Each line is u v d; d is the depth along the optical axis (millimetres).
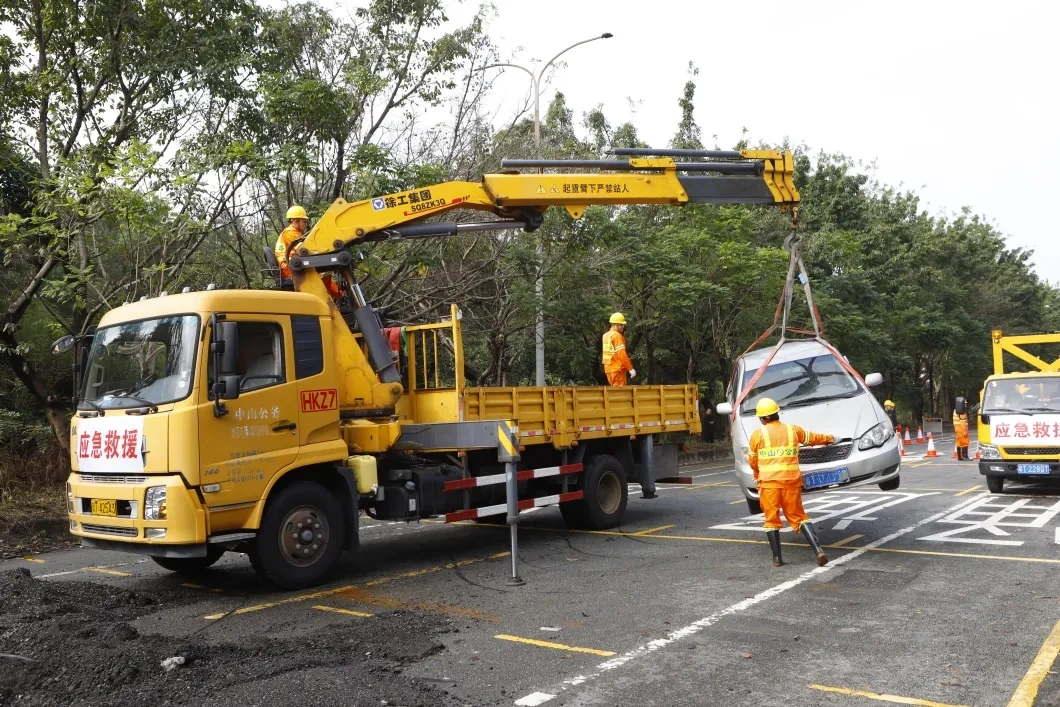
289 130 14172
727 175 10227
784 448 8141
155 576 8547
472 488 9203
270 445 7477
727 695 4676
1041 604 6398
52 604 6520
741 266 21359
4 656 5172
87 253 13445
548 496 9570
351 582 7953
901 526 10258
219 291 7422
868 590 7012
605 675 5039
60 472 13375
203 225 12305
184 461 6918
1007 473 13000
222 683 4812
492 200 9477
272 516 7449
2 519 10992
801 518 8133
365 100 15039
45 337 15312
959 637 5621
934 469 18531
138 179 11586
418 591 7477
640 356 25938
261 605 7078
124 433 7227
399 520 8758
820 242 28359
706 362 24922
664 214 23344
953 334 38438
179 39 13742
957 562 8023
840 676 4926
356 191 13570
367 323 8789
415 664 5277
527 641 5777
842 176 35906
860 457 8953
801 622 6094
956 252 43656
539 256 16953
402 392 8891
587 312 19141
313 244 8734
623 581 7652
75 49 13594
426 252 14445
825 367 10312
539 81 18922
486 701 4625
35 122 13688
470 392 9078
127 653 5129
